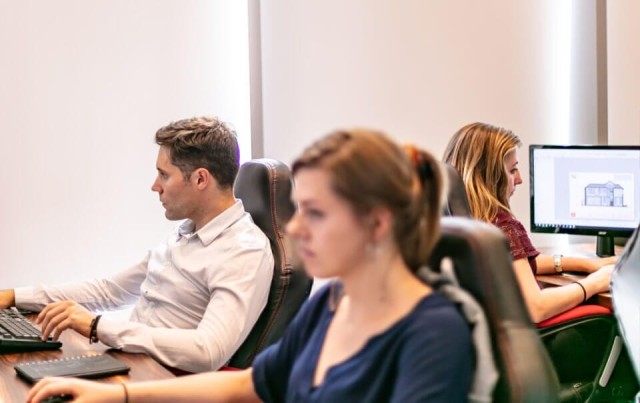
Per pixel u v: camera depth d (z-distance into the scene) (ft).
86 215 10.61
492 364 3.69
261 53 11.05
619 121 13.00
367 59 11.57
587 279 8.80
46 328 6.56
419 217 3.68
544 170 10.69
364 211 3.56
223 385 4.61
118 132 10.67
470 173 8.65
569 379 8.91
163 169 7.61
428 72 11.94
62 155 10.46
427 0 11.85
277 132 11.17
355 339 3.86
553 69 12.72
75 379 4.84
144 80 10.71
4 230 10.27
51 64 10.34
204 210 7.63
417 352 3.59
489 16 12.25
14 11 10.14
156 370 5.99
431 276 3.86
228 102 11.04
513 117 12.55
